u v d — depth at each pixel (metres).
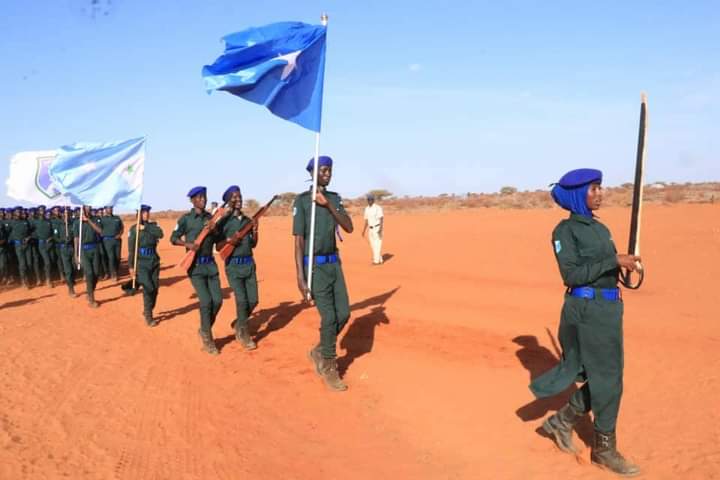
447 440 5.45
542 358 7.58
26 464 4.95
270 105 7.32
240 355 8.59
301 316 10.88
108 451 5.24
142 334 10.06
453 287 13.04
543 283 13.25
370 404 6.44
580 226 4.74
